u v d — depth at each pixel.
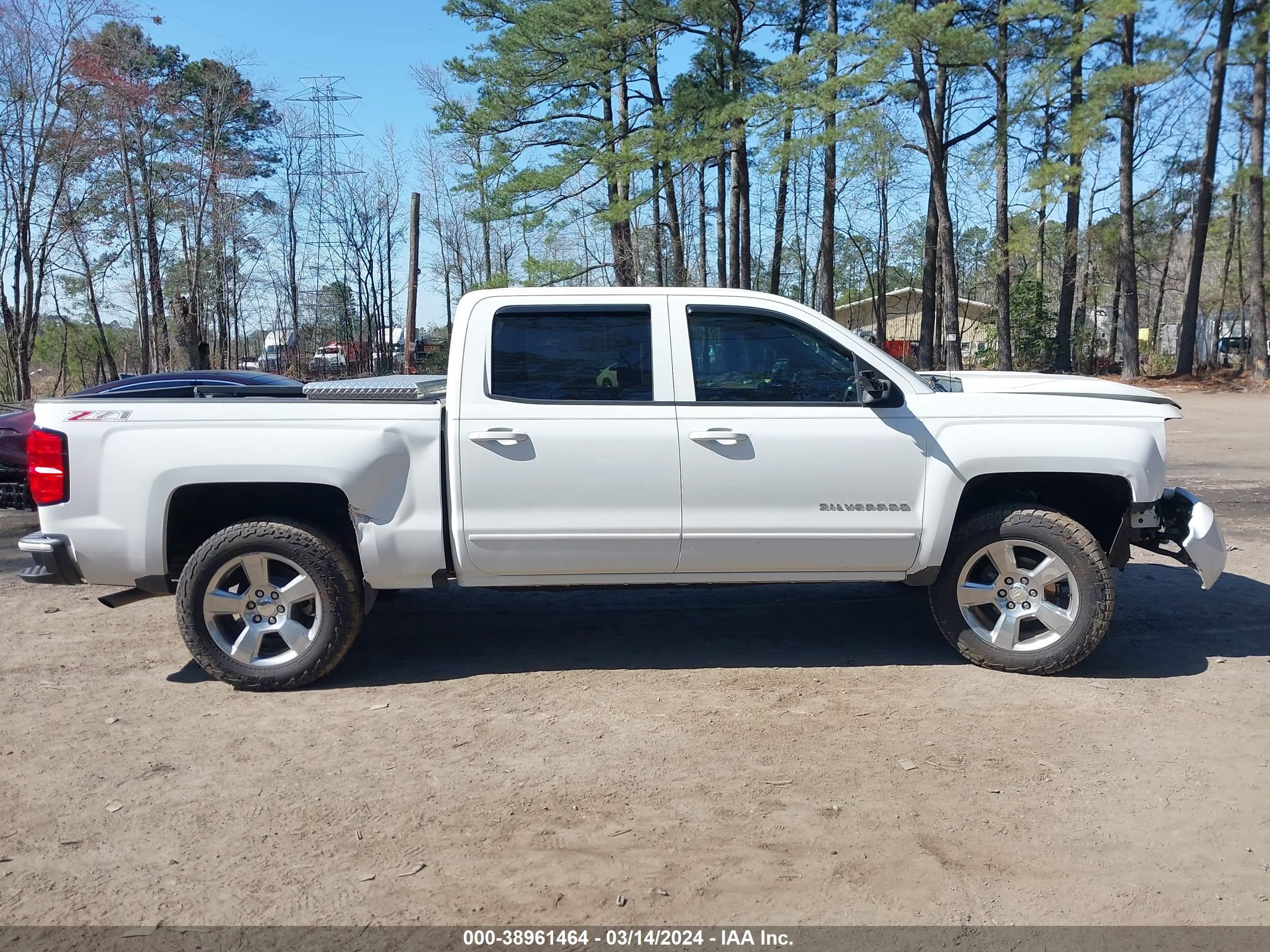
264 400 4.97
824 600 6.66
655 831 3.51
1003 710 4.60
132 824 3.61
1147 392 5.30
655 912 3.02
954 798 3.73
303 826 3.58
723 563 5.05
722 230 32.88
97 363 35.69
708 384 5.01
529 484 4.90
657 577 5.10
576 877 3.22
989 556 5.08
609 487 4.91
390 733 4.43
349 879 3.22
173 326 36.66
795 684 5.00
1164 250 48.00
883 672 5.16
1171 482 11.83
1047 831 3.48
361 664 5.44
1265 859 3.29
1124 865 3.26
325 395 5.23
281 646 5.15
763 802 3.71
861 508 4.98
